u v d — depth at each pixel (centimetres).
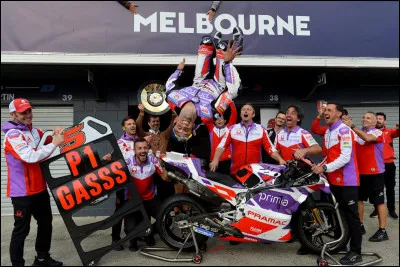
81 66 484
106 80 551
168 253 342
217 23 511
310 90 574
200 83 354
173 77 362
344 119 330
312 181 324
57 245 378
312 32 523
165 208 331
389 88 608
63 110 557
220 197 322
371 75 567
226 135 380
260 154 389
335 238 340
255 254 340
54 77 540
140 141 343
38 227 316
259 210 313
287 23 521
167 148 437
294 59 504
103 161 323
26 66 480
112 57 473
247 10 518
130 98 554
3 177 552
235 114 379
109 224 315
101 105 550
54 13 484
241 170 340
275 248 357
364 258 332
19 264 296
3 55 457
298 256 334
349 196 318
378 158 389
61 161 546
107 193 318
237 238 317
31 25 478
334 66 510
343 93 599
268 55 513
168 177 347
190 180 327
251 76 563
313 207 323
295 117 395
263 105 590
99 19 492
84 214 532
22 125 307
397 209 554
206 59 354
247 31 515
